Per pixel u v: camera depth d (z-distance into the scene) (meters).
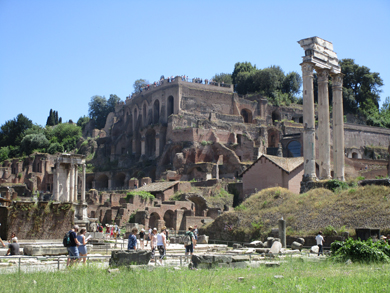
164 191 75.38
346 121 121.88
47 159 111.25
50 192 101.62
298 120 128.75
